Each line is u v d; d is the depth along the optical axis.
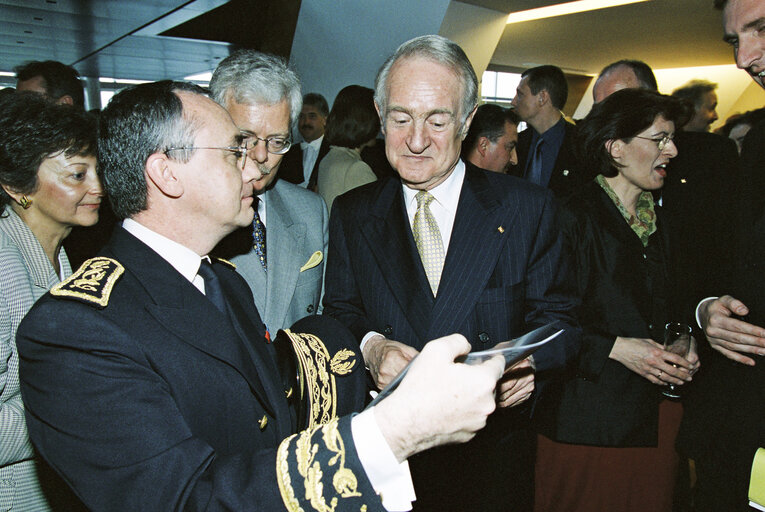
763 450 1.12
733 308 1.31
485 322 1.31
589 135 1.70
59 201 1.33
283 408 0.94
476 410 0.66
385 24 6.25
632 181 1.65
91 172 1.35
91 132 1.35
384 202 1.45
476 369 0.67
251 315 1.07
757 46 1.14
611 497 1.72
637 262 1.65
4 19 8.54
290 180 4.29
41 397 0.74
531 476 1.50
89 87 15.35
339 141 3.00
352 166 2.89
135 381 0.74
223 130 0.89
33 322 0.74
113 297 0.79
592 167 1.77
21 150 1.26
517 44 8.23
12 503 1.21
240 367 0.85
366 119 2.96
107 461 0.70
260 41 10.16
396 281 1.35
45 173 1.29
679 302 1.70
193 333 0.82
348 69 6.79
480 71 6.91
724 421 1.34
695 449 1.42
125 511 0.69
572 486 1.73
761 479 1.11
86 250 1.82
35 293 1.31
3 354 1.14
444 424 0.67
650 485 1.72
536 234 1.37
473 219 1.34
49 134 1.27
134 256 0.85
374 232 1.41
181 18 8.62
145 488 0.69
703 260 1.73
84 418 0.71
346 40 6.54
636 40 7.71
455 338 0.71
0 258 1.19
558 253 1.41
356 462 0.69
